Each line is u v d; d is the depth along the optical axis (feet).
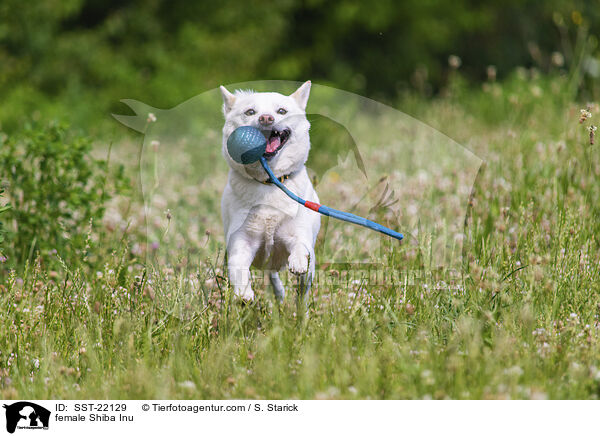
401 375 20.54
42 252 31.42
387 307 23.75
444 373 19.95
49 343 23.32
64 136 37.96
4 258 29.53
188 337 23.63
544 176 36.42
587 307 24.62
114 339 22.77
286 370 20.97
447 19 135.33
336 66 131.54
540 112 55.26
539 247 28.84
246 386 20.48
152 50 107.14
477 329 21.81
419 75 75.72
